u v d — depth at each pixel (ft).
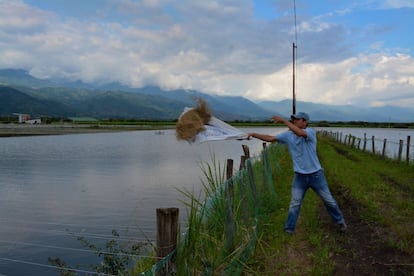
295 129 21.79
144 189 51.90
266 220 25.75
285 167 54.75
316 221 25.32
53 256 26.73
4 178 62.34
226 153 109.09
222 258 16.66
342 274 17.81
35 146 133.90
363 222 25.68
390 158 69.26
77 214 38.68
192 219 14.28
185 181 58.49
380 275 17.58
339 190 36.94
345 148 102.47
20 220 36.47
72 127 305.32
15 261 25.63
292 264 18.97
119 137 196.75
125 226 34.04
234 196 21.38
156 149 123.44
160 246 11.84
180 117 16.47
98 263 24.98
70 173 68.54
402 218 26.76
